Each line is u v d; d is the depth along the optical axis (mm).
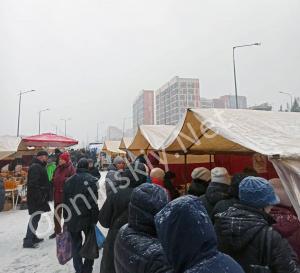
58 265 4953
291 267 1845
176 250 1211
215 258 1206
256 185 2076
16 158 13703
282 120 4438
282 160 2924
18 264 5008
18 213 9234
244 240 1923
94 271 4574
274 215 2438
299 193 2816
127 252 1662
